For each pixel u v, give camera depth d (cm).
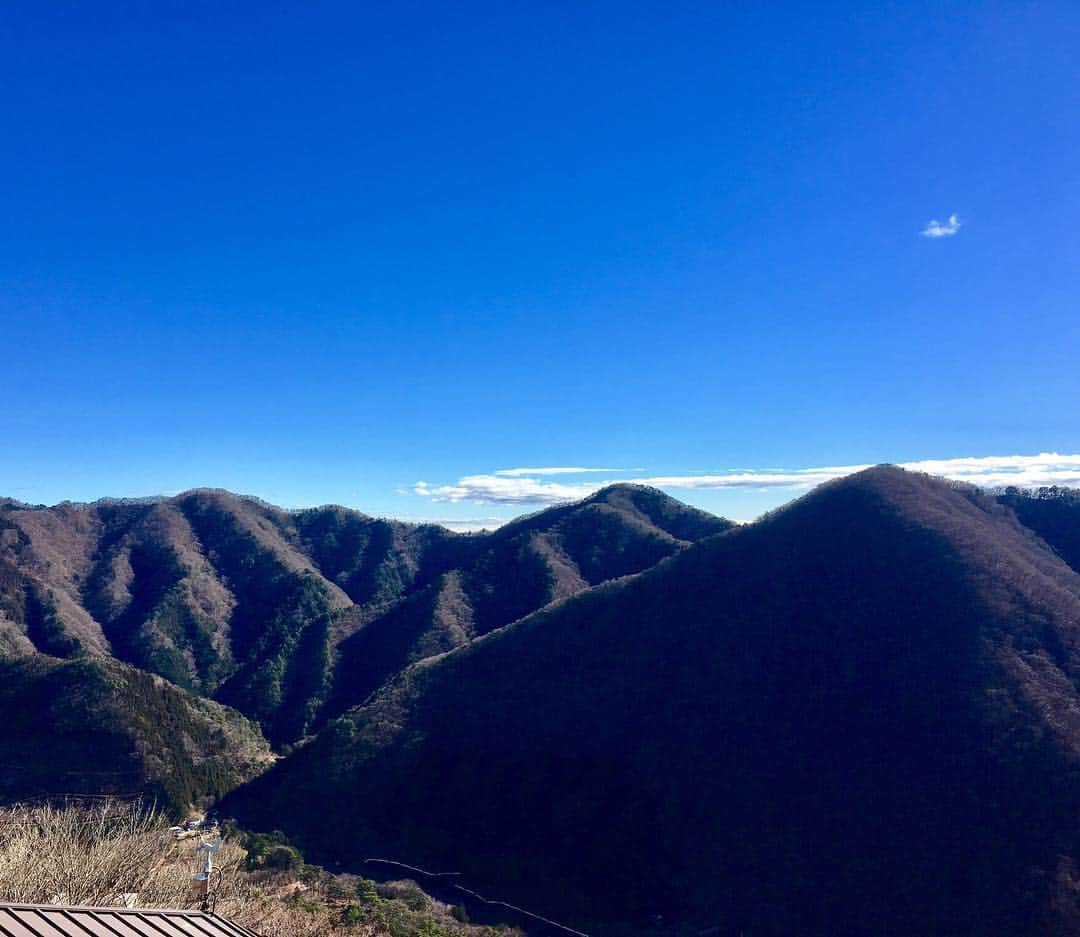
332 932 3919
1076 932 4319
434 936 4653
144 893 1914
